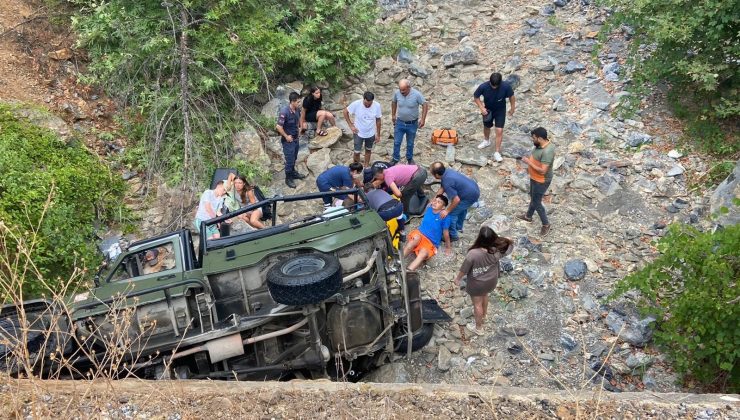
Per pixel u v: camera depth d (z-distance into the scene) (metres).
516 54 11.56
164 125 9.16
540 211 7.82
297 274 5.09
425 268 7.57
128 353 5.30
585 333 6.55
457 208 7.45
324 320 5.56
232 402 4.38
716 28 8.55
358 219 5.93
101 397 4.37
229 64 9.55
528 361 6.27
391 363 6.18
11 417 4.01
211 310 5.43
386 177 7.84
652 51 10.41
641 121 9.62
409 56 11.65
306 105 9.66
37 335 5.20
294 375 5.74
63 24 10.32
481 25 12.60
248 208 6.23
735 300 5.23
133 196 8.80
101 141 9.30
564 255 7.60
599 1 11.38
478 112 10.41
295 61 10.76
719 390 5.72
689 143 9.07
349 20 11.28
